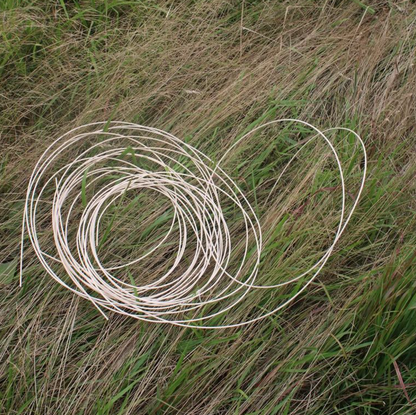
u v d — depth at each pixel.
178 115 2.23
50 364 1.73
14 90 2.24
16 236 1.98
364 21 2.48
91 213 2.05
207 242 1.94
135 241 2.00
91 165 2.04
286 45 2.43
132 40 2.38
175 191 2.07
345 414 1.70
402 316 1.73
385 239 1.98
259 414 1.66
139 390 1.70
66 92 2.28
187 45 2.33
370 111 2.25
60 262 1.91
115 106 2.22
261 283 1.87
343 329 1.76
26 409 1.69
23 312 1.81
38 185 2.09
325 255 1.85
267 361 1.76
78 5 2.42
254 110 2.21
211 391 1.72
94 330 1.83
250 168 2.13
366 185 2.04
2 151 2.12
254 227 2.02
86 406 1.68
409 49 2.35
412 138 2.18
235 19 2.50
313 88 2.30
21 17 2.28
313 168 2.04
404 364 1.74
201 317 1.82
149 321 1.76
